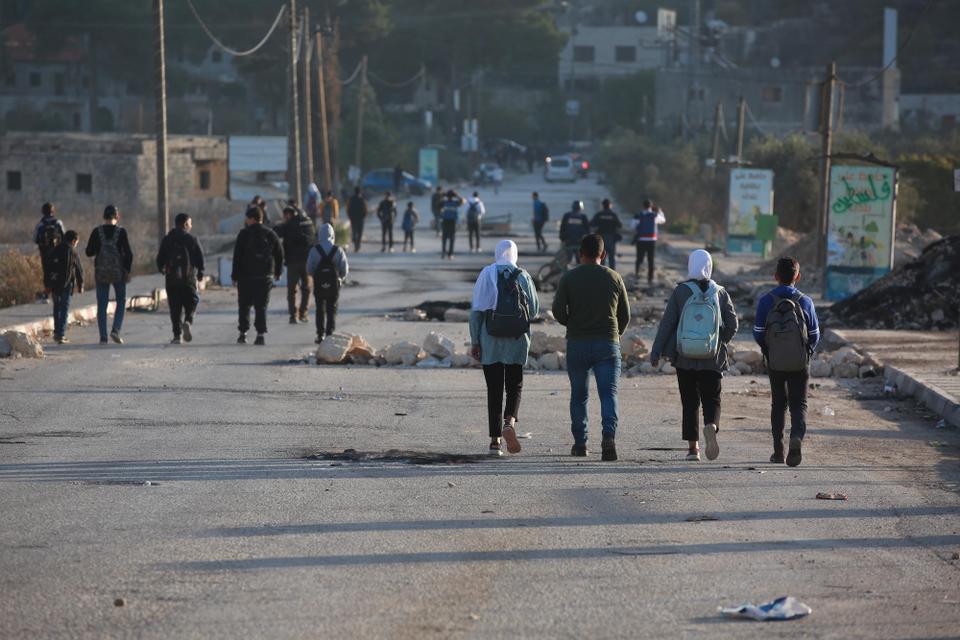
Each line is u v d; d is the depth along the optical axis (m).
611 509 23.42
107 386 39.59
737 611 16.86
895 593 18.19
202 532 21.08
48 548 19.92
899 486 26.25
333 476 26.28
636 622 16.50
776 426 28.56
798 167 156.25
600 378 28.47
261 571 18.72
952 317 58.81
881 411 37.59
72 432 31.38
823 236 89.81
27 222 133.00
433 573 18.77
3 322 53.75
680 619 16.67
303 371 44.47
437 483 25.64
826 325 59.75
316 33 144.38
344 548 20.16
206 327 58.97
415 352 46.75
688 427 28.75
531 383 42.56
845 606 17.47
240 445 29.98
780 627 16.41
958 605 17.61
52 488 24.59
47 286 50.66
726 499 24.50
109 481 25.36
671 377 44.56
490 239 140.38
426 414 35.59
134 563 19.06
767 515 23.19
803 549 20.72
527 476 26.55
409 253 118.81
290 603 17.09
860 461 29.19
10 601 17.03
